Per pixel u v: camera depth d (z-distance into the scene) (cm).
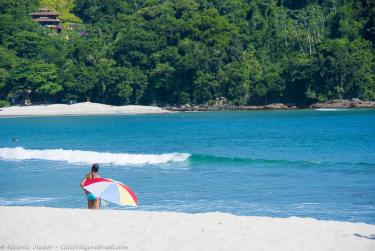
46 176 4212
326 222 2206
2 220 2256
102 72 18725
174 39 19575
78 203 3156
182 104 18650
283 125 10856
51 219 2262
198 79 18325
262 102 18350
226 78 18262
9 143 7625
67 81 18662
